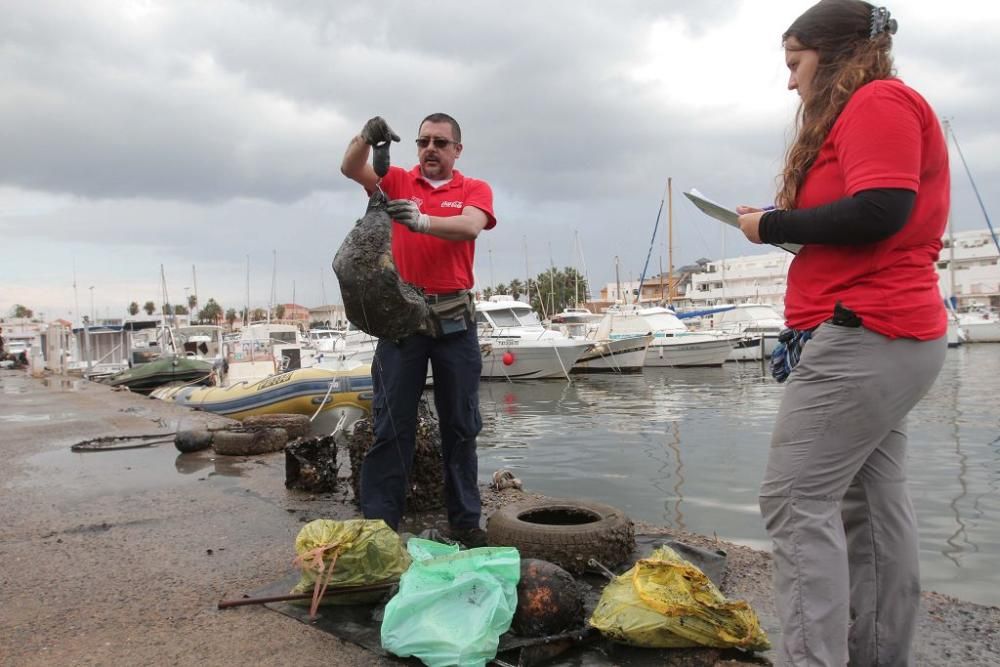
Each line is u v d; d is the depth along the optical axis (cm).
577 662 247
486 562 259
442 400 382
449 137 355
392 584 291
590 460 1041
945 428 1262
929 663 242
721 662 244
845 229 183
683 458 1034
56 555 372
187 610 295
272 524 429
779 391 2073
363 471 378
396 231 365
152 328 3225
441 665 234
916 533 218
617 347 2891
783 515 203
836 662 193
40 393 1591
